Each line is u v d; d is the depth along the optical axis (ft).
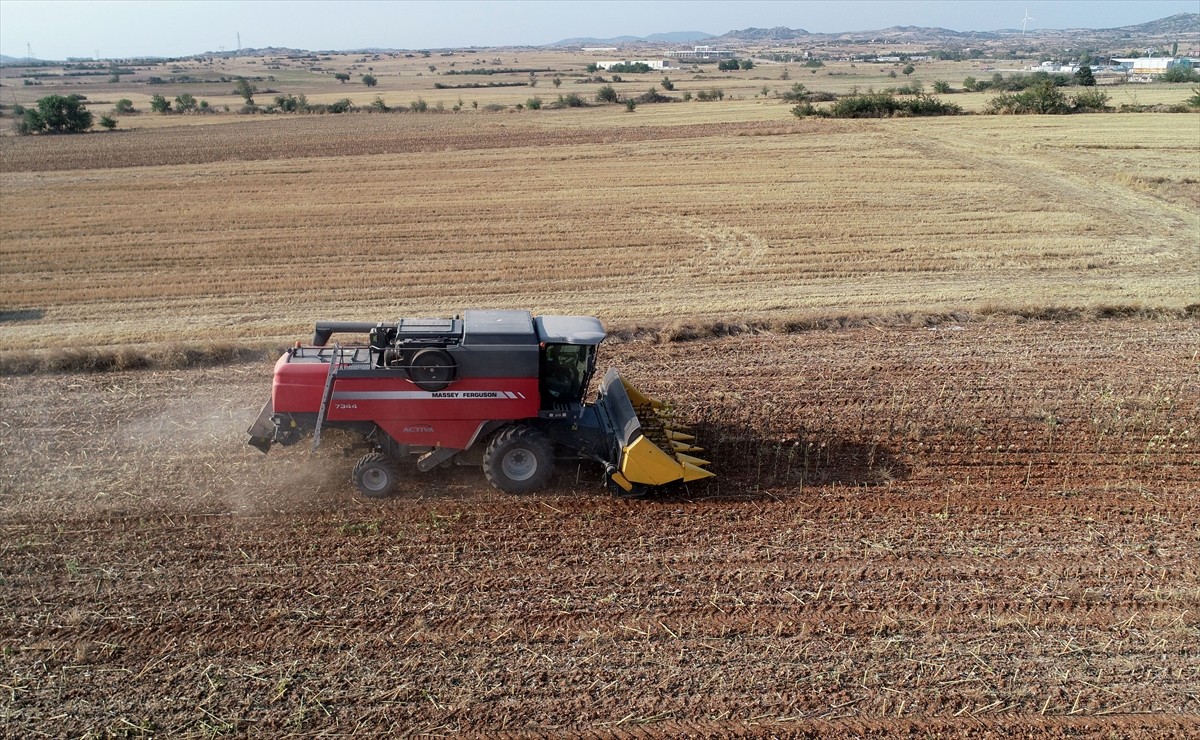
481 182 116.78
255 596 28.55
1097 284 68.59
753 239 84.79
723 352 53.52
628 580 29.35
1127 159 123.03
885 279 71.31
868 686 24.63
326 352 35.86
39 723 23.35
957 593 28.78
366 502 34.65
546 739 22.74
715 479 36.81
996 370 49.93
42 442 40.65
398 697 24.21
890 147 137.18
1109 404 44.70
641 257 78.64
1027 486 36.37
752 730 23.07
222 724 23.26
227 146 159.94
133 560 30.66
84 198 110.11
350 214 97.86
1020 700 24.21
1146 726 23.35
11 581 29.40
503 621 27.27
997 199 100.48
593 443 35.99
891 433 41.47
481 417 34.35
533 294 67.97
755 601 28.22
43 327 60.80
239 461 38.42
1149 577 29.78
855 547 31.48
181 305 66.44
